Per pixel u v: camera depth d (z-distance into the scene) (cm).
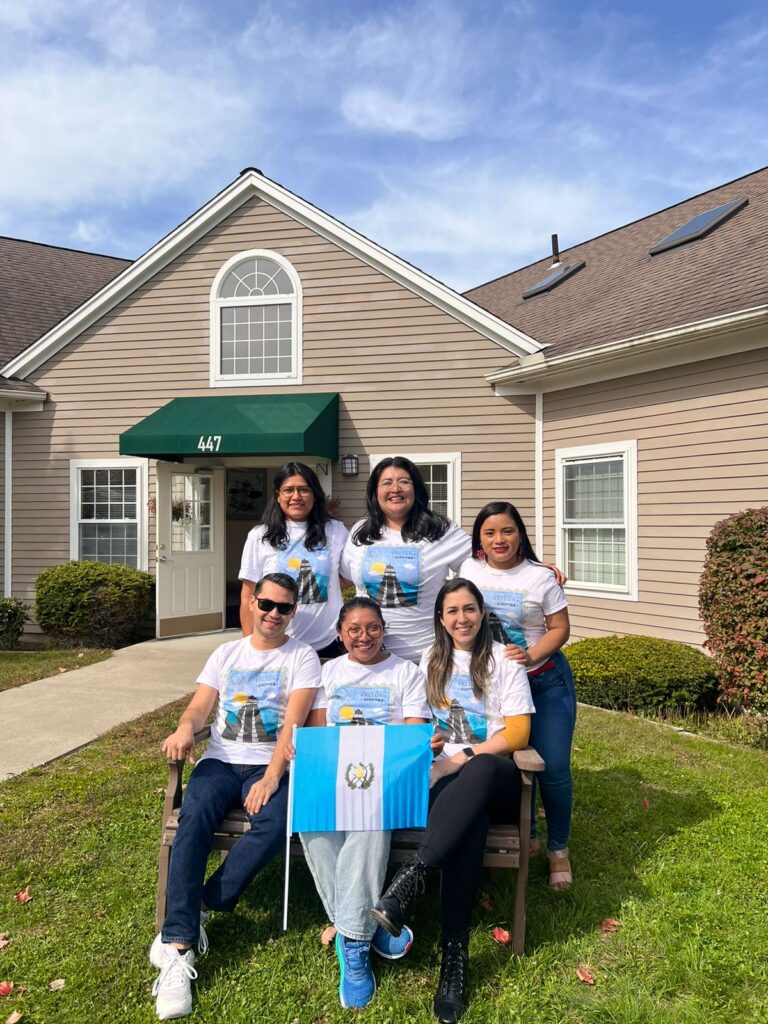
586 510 902
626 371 830
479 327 980
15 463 1097
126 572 1002
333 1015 245
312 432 909
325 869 274
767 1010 242
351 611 307
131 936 287
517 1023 238
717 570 600
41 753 505
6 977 262
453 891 257
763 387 691
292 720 303
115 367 1070
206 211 1034
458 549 355
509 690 300
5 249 1465
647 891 319
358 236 994
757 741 565
